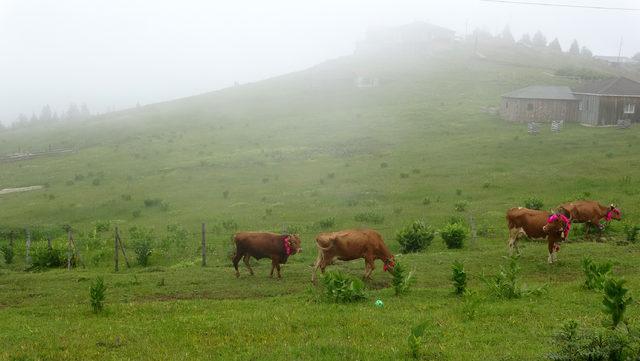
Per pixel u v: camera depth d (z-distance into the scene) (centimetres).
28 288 1947
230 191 4347
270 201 3912
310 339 1170
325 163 5134
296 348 1098
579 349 894
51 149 7262
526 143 5131
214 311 1483
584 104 6144
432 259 2159
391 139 5950
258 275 2030
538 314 1295
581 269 1898
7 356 1124
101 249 2777
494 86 8700
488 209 3212
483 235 2691
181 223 3456
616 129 5594
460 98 8031
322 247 1805
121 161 6009
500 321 1259
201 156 5856
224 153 5903
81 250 2819
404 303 1481
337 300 1530
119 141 7375
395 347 1081
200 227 3278
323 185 4297
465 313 1331
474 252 2273
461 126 6341
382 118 7106
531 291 1506
